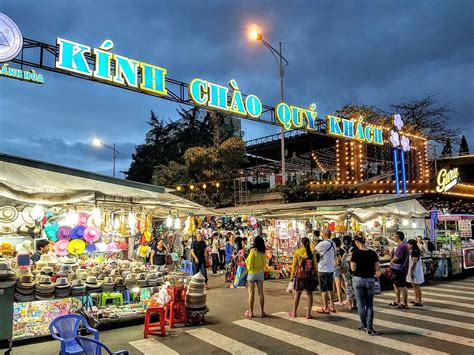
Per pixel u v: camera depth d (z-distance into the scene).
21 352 6.18
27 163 7.88
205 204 28.44
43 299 6.50
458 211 26.77
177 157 39.72
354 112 27.19
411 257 9.41
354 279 7.13
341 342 6.41
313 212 13.63
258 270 8.40
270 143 35.66
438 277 14.27
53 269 7.54
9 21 8.88
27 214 9.28
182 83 13.02
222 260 18.34
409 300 10.00
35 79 9.62
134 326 7.70
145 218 12.23
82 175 8.62
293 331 7.12
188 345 6.40
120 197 8.34
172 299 7.66
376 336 6.71
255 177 37.19
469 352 5.83
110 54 11.17
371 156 26.52
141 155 44.84
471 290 11.73
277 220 16.70
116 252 11.58
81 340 4.39
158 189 9.96
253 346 6.27
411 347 6.09
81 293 6.90
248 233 18.61
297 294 8.23
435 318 8.00
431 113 30.88
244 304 9.73
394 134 21.84
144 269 8.52
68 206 10.22
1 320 6.12
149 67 12.09
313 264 8.19
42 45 9.89
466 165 26.48
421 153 24.38
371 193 22.12
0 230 9.40
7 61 8.80
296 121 17.25
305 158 32.44
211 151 29.73
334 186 21.89
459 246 16.56
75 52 10.41
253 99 15.27
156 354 5.96
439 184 22.77
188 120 41.62
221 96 14.05
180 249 17.11
